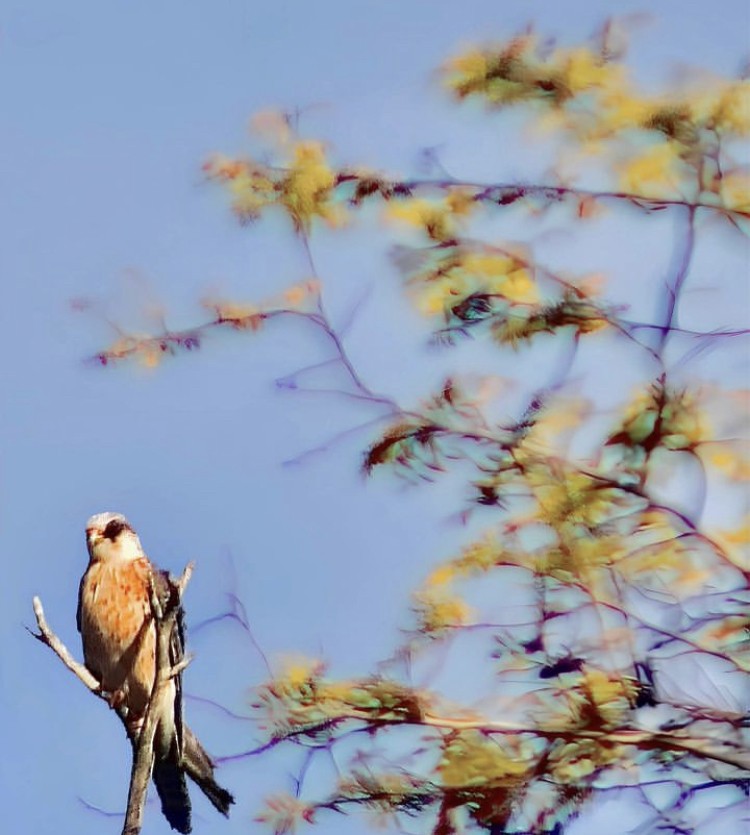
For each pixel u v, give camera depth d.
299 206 12.05
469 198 12.02
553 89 11.78
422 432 11.66
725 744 11.16
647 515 11.32
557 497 11.34
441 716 11.36
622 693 11.19
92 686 8.87
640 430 11.20
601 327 11.59
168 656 9.00
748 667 11.28
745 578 11.31
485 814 11.28
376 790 11.34
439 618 11.43
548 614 11.42
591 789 11.32
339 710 11.36
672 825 11.30
